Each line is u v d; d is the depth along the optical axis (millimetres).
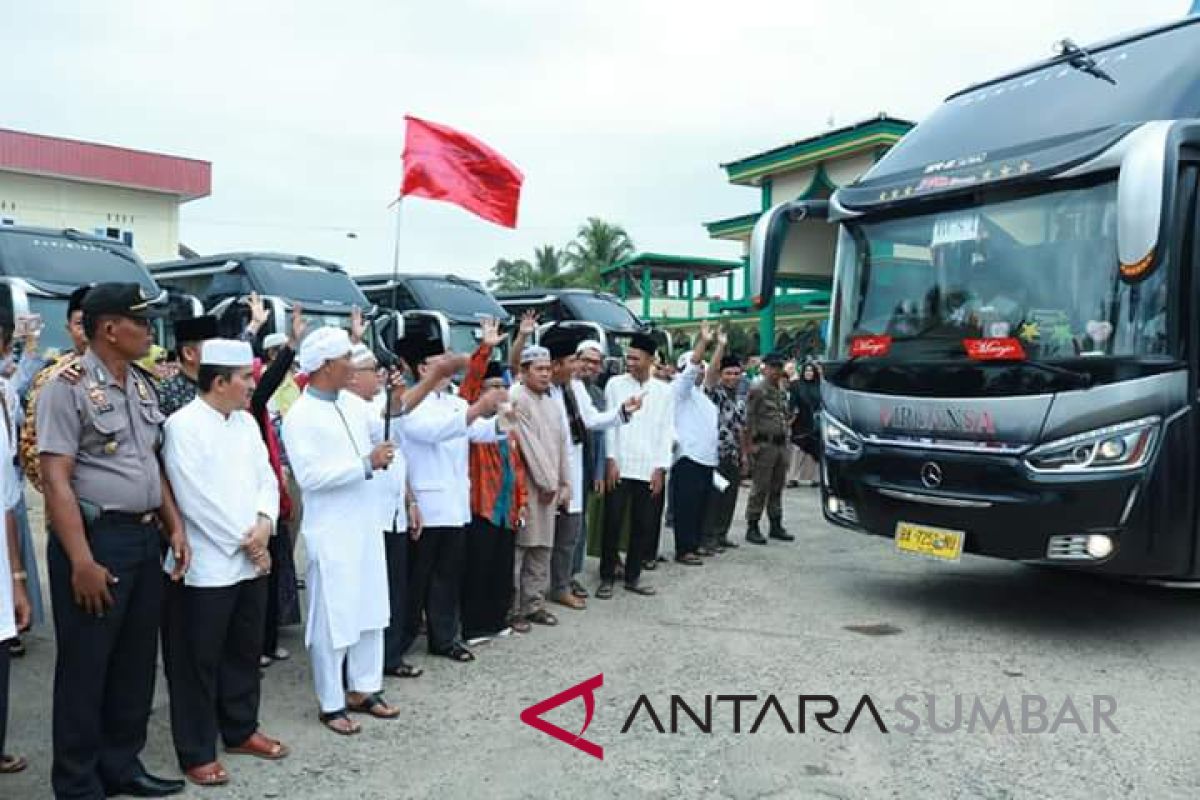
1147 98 5867
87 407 3584
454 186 5230
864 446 6574
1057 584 7457
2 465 3557
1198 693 5031
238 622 4180
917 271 6480
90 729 3641
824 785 3994
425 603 5633
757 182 20547
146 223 25266
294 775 4066
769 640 5953
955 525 6000
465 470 5605
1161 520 5410
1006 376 5766
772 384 9117
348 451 4461
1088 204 5645
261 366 6461
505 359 16281
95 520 3604
